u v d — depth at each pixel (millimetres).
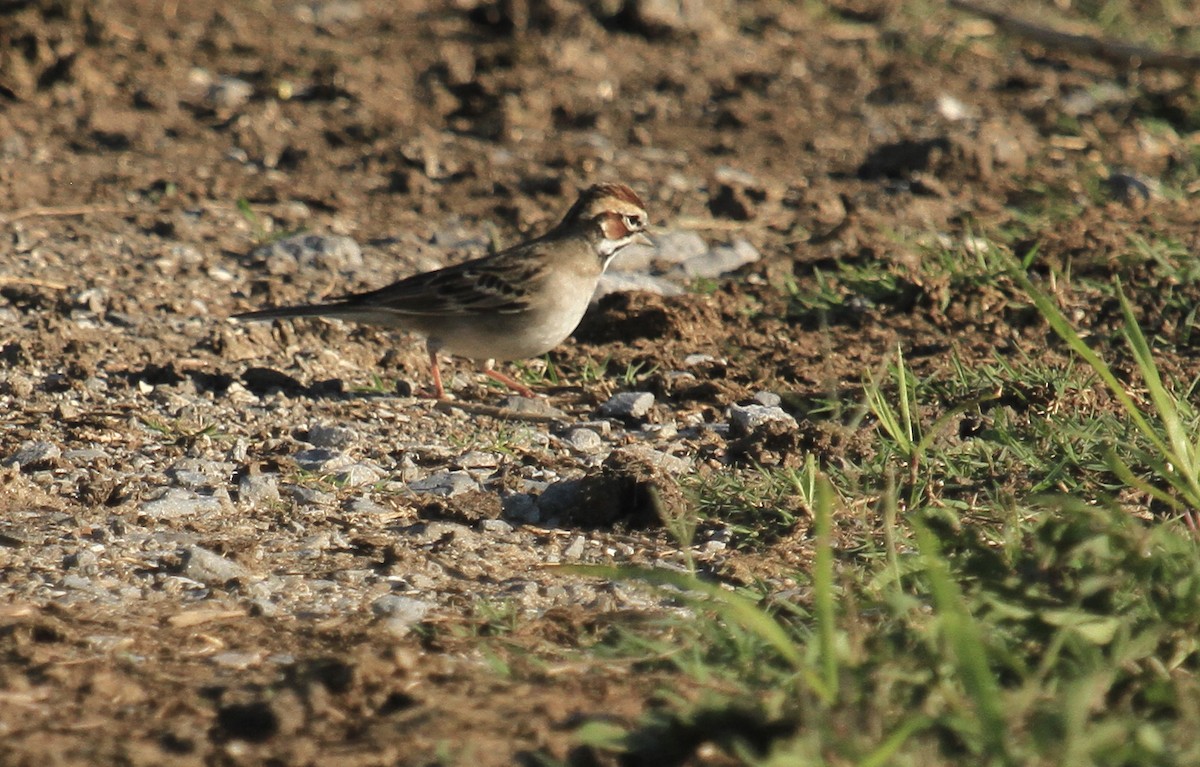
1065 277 13984
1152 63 21375
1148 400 10766
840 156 19250
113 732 6180
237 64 22438
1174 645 6465
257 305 14312
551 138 19938
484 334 12133
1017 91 22094
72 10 22578
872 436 10305
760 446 10258
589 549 8898
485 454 10602
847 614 7102
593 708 6391
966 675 5426
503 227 16812
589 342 13461
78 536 8805
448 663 6945
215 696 6539
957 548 7109
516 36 23984
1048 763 5352
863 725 5770
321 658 6965
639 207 12641
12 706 6410
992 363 12023
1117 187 17031
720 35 24719
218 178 18016
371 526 9211
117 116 19984
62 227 16281
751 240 16188
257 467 10102
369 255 15820
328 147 19359
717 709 5914
